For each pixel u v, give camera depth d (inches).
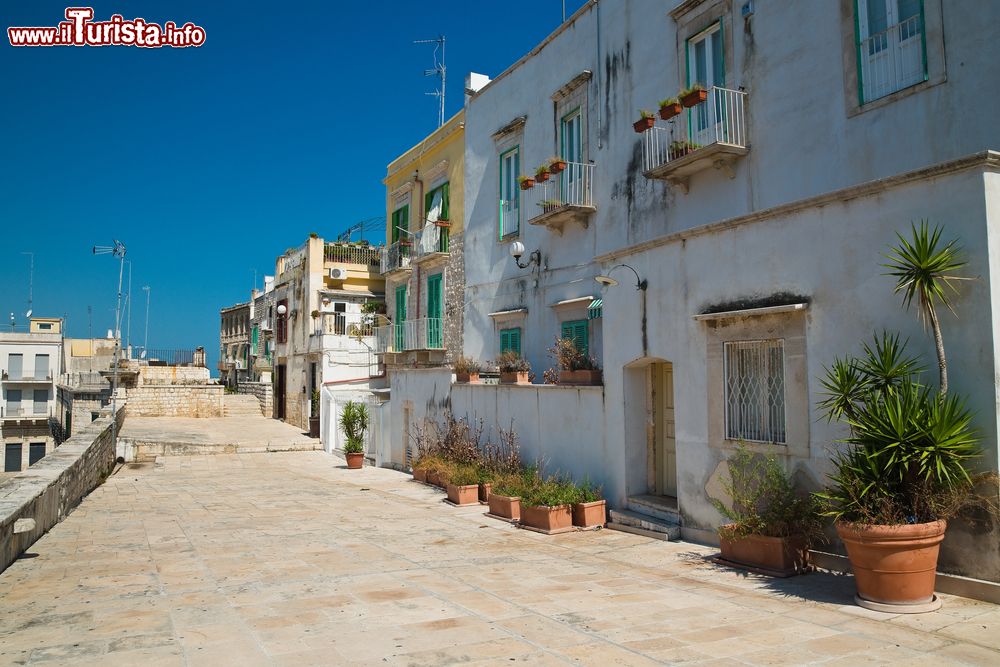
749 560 285.1
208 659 170.6
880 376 240.1
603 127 542.9
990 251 226.2
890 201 258.4
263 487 636.7
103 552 321.1
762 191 405.1
